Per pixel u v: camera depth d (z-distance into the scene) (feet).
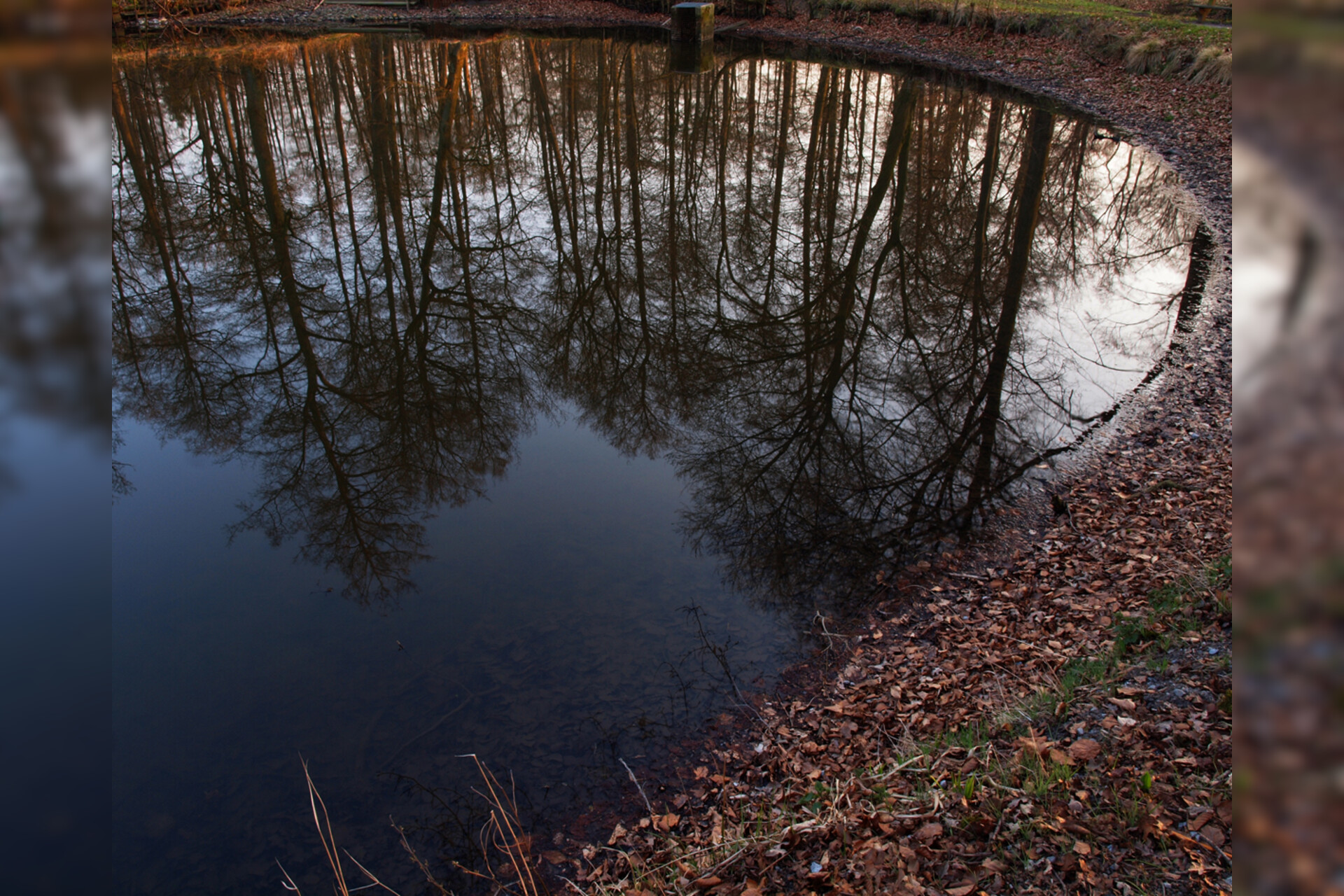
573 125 80.79
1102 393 33.76
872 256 52.54
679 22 101.45
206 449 35.83
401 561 27.02
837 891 13.25
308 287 52.26
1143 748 14.03
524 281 53.62
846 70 90.79
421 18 117.70
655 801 17.60
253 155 72.84
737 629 22.81
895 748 17.28
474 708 20.47
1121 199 55.11
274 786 18.52
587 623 23.30
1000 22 91.61
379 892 16.08
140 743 19.71
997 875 12.44
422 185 68.59
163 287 51.67
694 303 49.21
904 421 34.50
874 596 23.88
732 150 74.18
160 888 16.37
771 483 30.78
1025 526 26.12
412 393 40.96
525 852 16.62
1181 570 20.54
